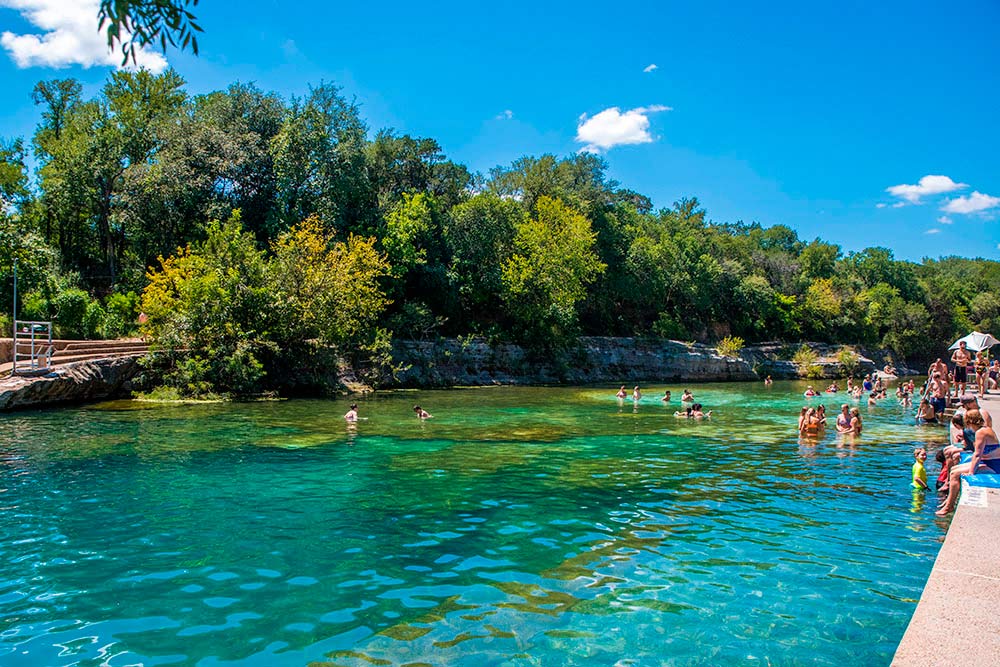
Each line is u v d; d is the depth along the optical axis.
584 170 64.38
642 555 8.43
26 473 12.77
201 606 6.58
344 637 5.93
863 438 20.00
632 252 59.53
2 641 5.73
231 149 40.41
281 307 31.02
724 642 5.93
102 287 41.28
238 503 10.75
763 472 14.25
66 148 40.94
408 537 9.08
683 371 53.84
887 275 93.19
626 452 16.69
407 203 45.72
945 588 5.21
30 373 22.55
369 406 27.39
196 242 35.44
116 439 16.97
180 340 28.14
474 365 43.59
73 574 7.41
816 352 68.00
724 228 115.19
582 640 5.93
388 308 43.47
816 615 6.56
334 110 45.91
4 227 28.42
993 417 16.12
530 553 8.47
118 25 4.42
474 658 5.54
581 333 51.59
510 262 46.72
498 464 14.66
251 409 24.78
